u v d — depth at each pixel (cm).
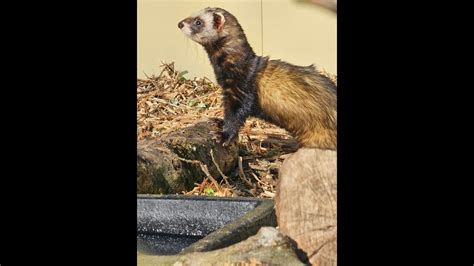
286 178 842
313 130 848
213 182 864
